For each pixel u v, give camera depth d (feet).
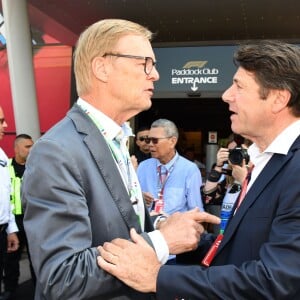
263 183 3.78
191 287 3.44
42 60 21.35
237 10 17.52
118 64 4.07
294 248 3.28
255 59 3.91
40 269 3.45
